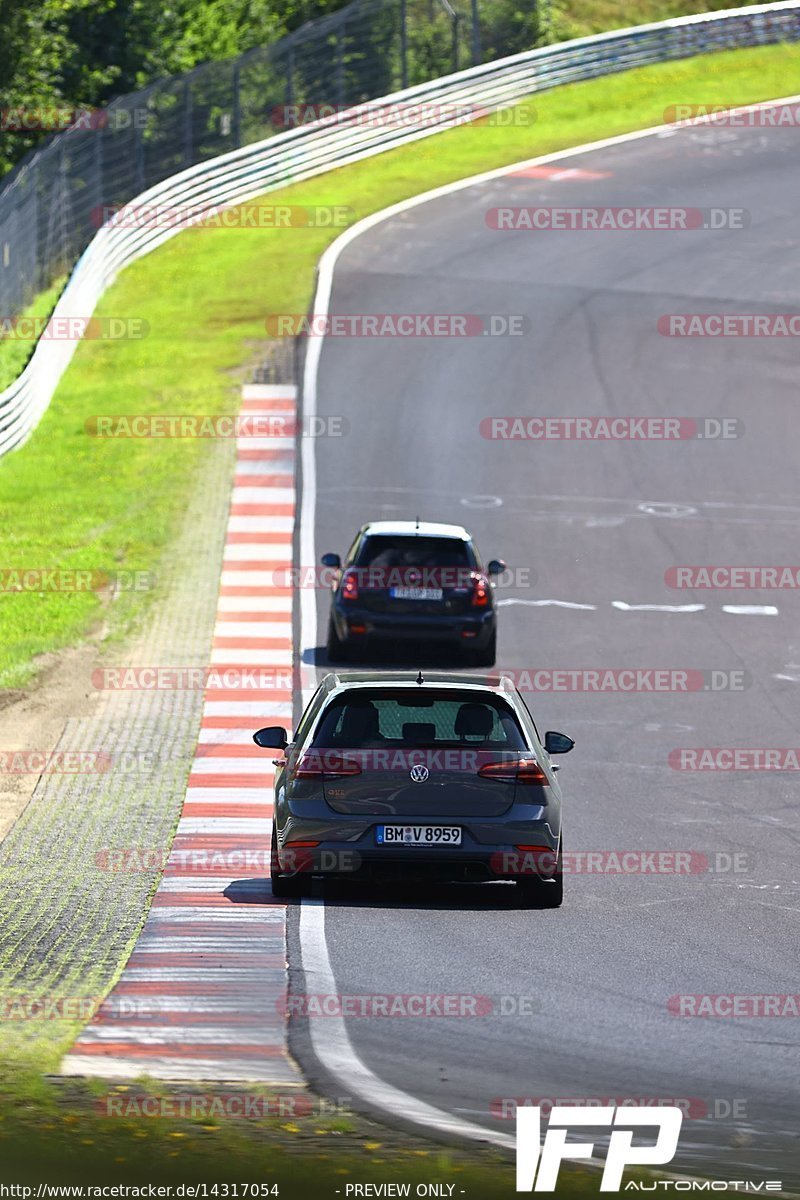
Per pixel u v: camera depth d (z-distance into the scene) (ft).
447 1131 88.89
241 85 652.89
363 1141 86.43
